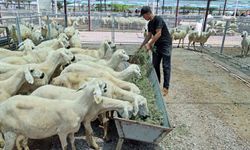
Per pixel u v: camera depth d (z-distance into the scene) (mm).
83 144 4441
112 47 7258
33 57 6250
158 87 4945
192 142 4738
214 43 16312
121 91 4336
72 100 3795
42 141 4469
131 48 13156
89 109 3846
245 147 4660
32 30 12172
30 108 3463
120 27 21750
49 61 5277
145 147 4488
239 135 5047
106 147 4422
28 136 3621
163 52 6234
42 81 4922
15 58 5824
